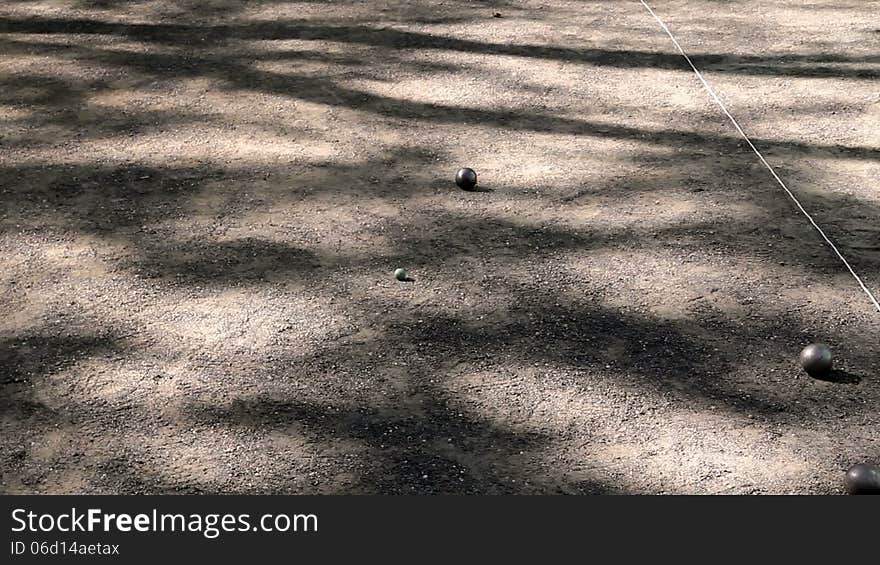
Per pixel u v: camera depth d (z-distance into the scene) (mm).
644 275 3771
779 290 3689
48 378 3121
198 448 2855
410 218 4176
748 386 3168
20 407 2992
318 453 2852
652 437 2939
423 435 2928
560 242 4004
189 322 3428
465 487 2750
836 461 2865
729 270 3814
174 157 4711
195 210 4215
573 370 3225
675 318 3510
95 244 3932
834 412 3059
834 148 4910
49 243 3934
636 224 4152
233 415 2984
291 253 3889
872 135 5062
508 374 3197
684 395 3119
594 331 3428
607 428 2973
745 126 5152
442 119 5188
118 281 3672
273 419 2973
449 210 4250
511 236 4047
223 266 3787
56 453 2826
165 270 3754
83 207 4227
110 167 4598
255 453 2846
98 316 3451
